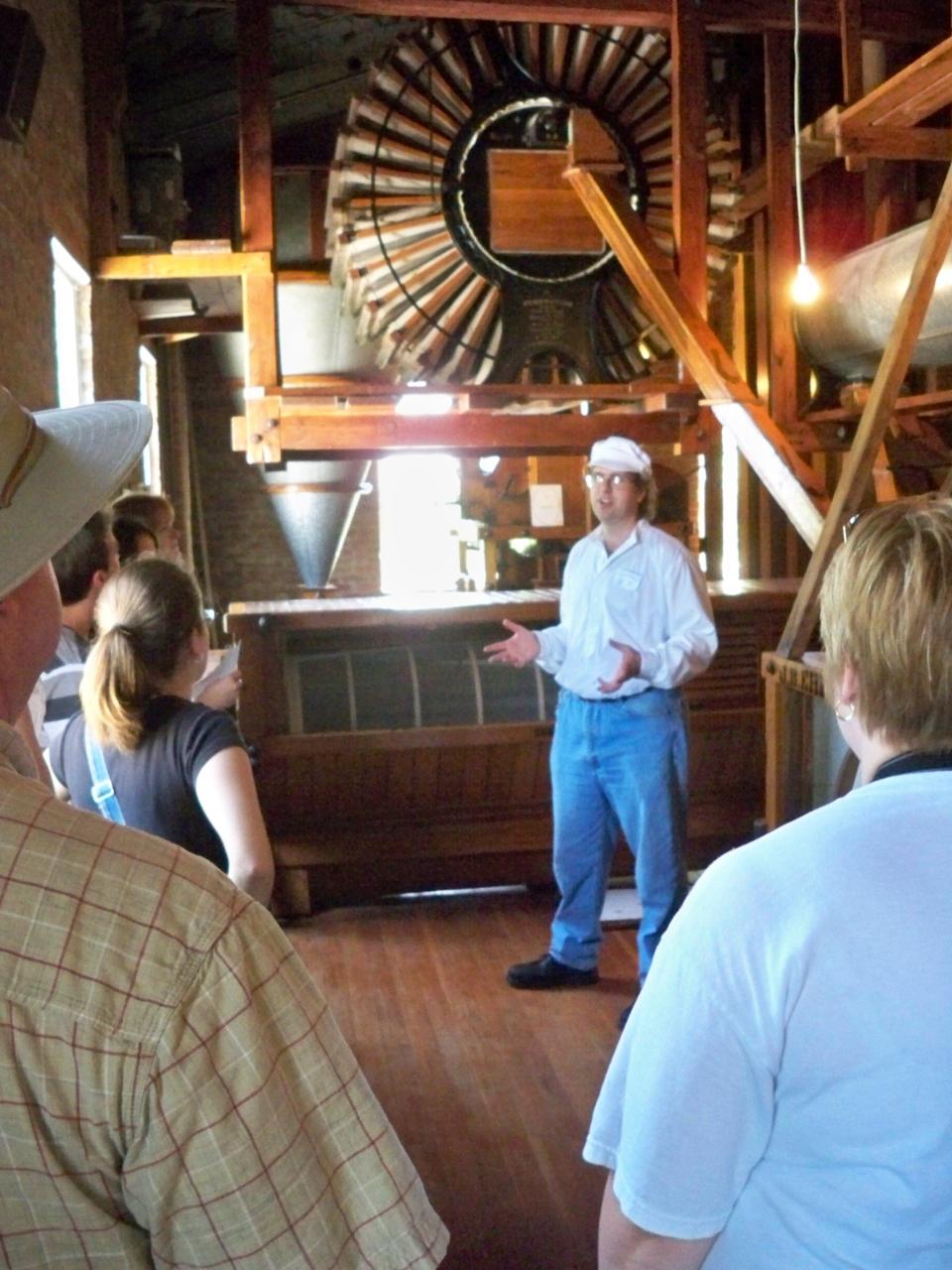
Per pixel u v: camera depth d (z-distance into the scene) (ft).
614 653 10.50
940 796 2.95
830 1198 2.94
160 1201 2.52
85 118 16.29
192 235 25.89
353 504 26.40
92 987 2.43
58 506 2.84
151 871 2.56
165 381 26.37
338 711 13.38
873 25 15.99
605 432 15.87
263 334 15.78
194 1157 2.50
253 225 15.78
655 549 10.48
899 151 13.00
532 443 15.74
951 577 2.98
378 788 13.55
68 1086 2.42
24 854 2.49
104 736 6.16
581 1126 8.93
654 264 14.73
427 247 16.49
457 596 14.71
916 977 2.78
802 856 2.91
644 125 16.78
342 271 17.31
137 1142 2.48
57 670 7.80
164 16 20.06
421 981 11.71
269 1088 2.59
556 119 16.42
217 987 2.53
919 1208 2.87
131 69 21.52
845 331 15.58
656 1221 2.97
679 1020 2.93
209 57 21.59
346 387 15.31
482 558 21.85
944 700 2.98
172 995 2.47
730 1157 2.95
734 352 24.12
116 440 3.06
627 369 17.51
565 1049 10.19
